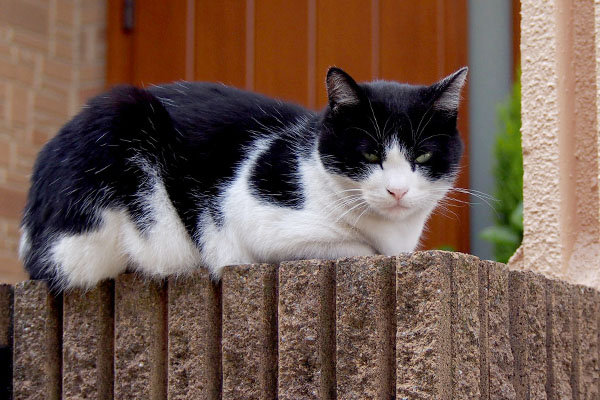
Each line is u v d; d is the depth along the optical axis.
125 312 3.83
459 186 6.46
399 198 3.88
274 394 3.44
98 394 3.85
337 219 3.98
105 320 3.92
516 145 5.60
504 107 5.79
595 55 4.75
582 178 4.79
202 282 3.64
